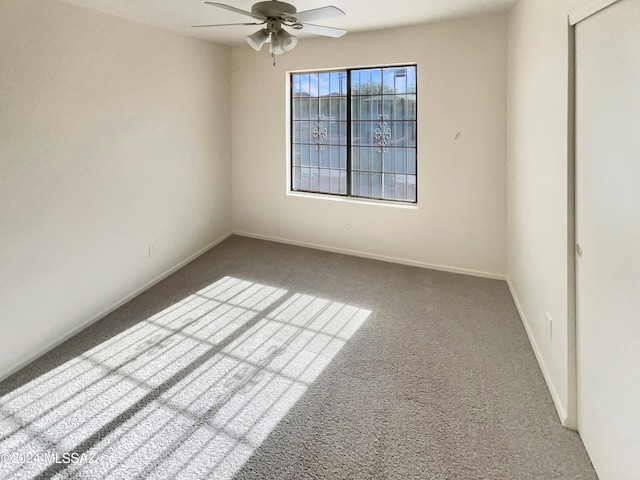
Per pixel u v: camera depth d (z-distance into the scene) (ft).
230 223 17.72
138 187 12.30
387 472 5.65
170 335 9.81
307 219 16.28
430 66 13.10
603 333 5.09
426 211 13.94
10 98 8.46
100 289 11.02
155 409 7.13
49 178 9.44
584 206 5.66
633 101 4.18
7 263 8.56
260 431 6.54
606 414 5.08
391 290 12.31
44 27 9.12
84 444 6.32
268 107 16.21
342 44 14.35
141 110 12.23
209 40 15.16
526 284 9.64
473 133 12.83
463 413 6.82
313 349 9.05
